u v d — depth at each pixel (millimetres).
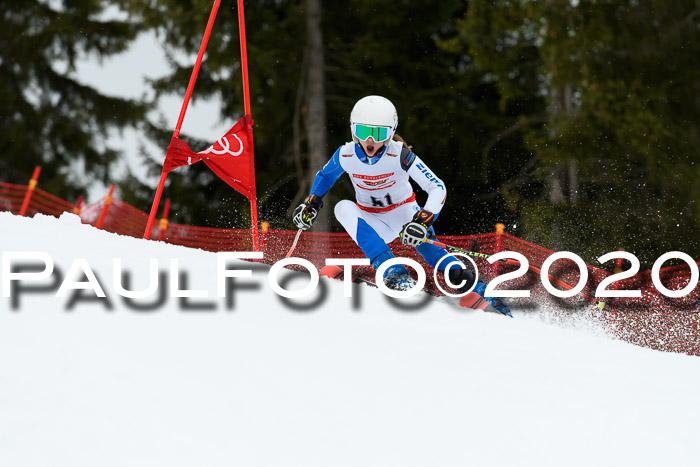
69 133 56594
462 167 42281
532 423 6781
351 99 40719
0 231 11594
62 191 55625
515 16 35719
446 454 6051
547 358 8922
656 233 36031
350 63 39906
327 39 40469
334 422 6363
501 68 37312
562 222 36750
